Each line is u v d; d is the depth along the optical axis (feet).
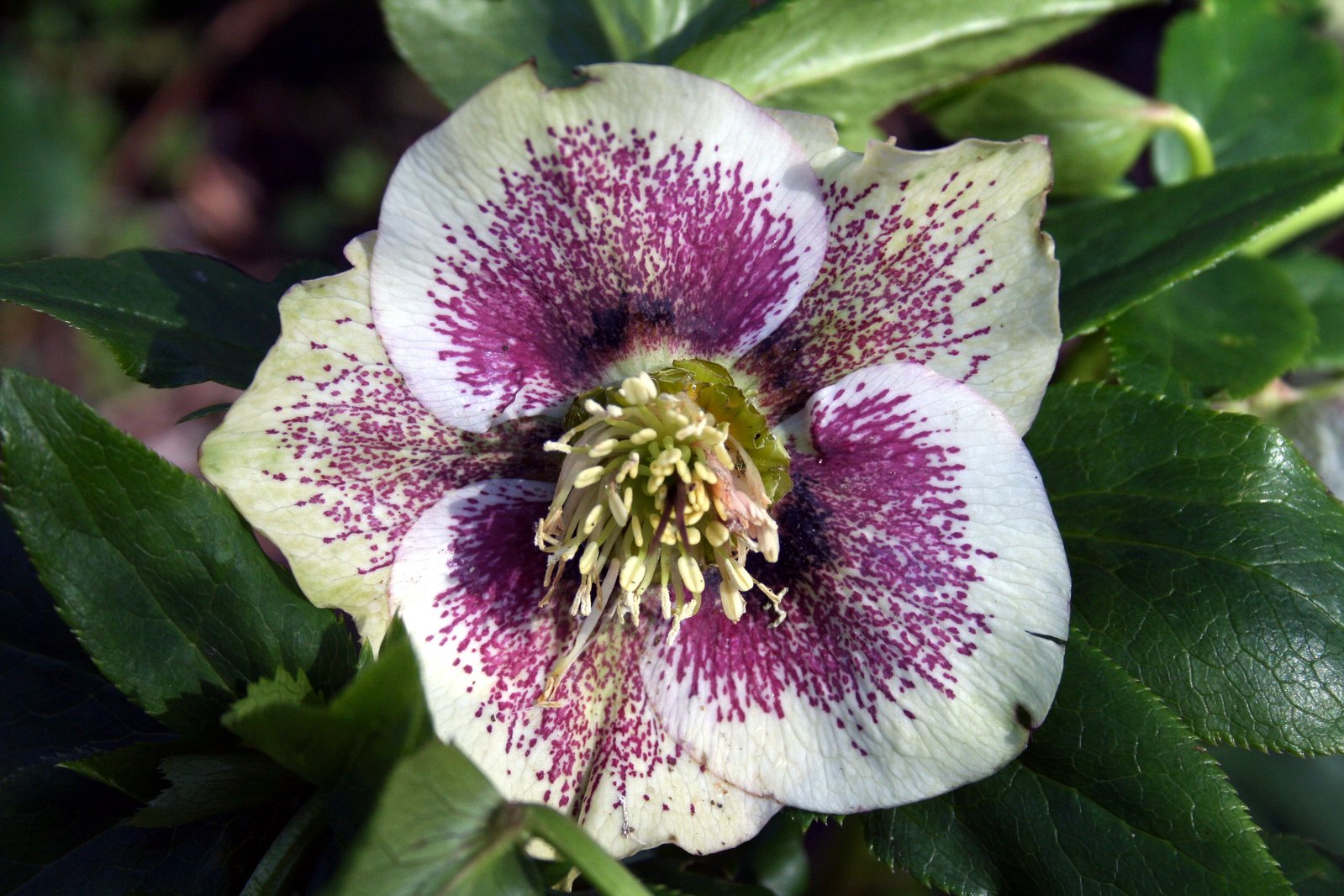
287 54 1.95
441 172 0.63
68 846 0.65
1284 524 0.67
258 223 1.85
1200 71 0.86
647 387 0.66
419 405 0.65
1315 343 0.76
